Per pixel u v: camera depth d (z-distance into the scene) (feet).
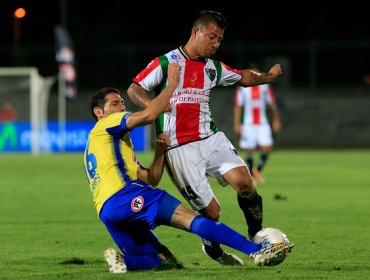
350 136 326.65
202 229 66.44
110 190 67.77
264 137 180.96
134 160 69.92
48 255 83.30
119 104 71.20
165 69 73.20
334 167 226.79
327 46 327.47
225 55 331.77
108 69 350.64
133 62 342.44
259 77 78.79
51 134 310.24
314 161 252.83
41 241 94.73
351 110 326.24
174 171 74.84
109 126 68.13
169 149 74.43
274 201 140.46
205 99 75.00
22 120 323.57
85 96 339.98
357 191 158.61
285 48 329.11
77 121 339.77
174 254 84.07
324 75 345.92
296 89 329.11
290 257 80.94
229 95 323.37
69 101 339.57
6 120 310.24
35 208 131.23
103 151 68.49
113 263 68.39
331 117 327.06
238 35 414.62
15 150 307.17
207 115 75.31
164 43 423.64
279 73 80.12
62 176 198.70
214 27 73.20
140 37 424.46
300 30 410.52
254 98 180.96
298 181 182.70
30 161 257.96
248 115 181.68
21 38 440.45
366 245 90.17
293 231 102.78
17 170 219.20
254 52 333.01
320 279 66.03
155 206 67.10
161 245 71.87
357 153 294.46
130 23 425.69
